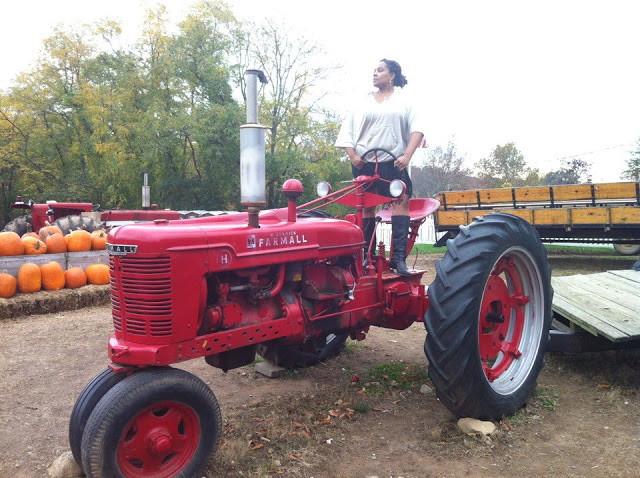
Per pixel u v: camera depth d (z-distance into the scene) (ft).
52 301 24.06
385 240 50.57
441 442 10.44
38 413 12.34
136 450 8.17
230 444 10.10
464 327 10.30
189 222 10.00
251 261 9.50
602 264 38.63
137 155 87.92
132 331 8.63
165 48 88.74
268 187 86.94
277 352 13.00
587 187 34.76
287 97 87.51
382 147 13.48
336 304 11.43
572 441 10.49
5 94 100.68
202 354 8.93
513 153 121.29
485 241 10.96
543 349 12.57
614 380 13.91
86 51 100.22
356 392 13.19
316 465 9.61
